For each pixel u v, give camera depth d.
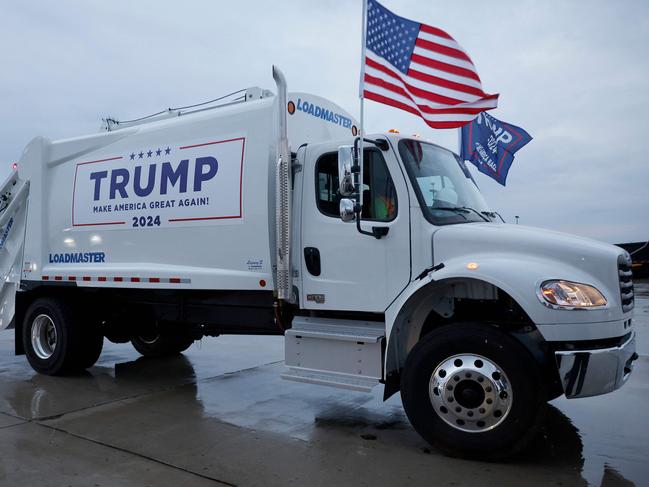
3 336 11.17
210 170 5.59
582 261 4.05
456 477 3.75
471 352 4.04
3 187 7.63
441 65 4.95
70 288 6.98
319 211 5.02
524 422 3.85
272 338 10.26
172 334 6.92
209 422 5.00
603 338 3.91
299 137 5.46
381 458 4.11
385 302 4.61
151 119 6.65
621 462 4.00
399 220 4.57
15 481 3.71
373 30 4.88
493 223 4.78
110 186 6.43
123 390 6.21
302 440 4.51
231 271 5.38
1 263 7.83
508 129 7.16
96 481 3.71
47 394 6.04
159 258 5.93
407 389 4.25
